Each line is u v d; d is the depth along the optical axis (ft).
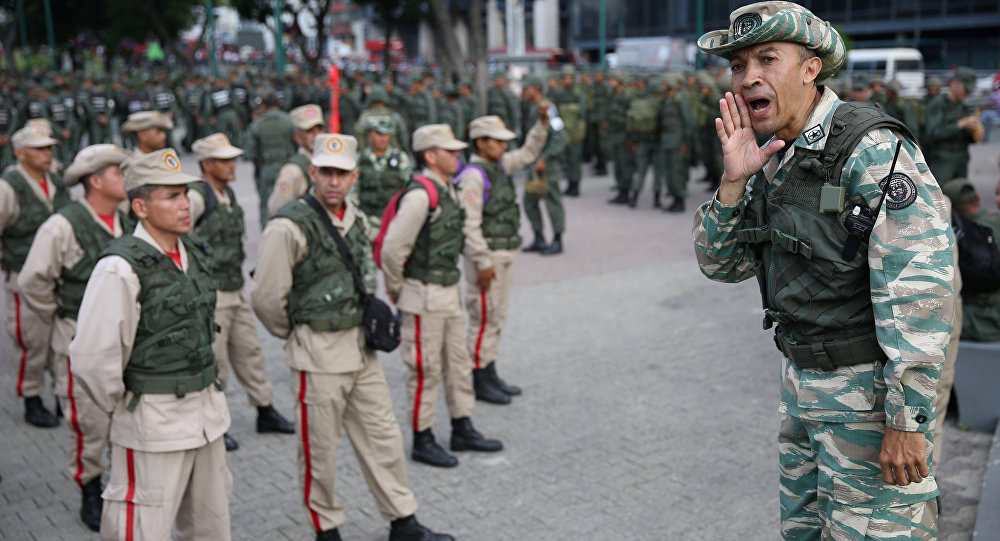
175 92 79.56
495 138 19.10
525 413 18.61
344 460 16.44
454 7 80.28
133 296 10.08
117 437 10.42
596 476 15.53
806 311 7.60
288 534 13.70
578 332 24.44
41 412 18.24
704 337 23.77
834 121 7.46
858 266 7.30
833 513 7.72
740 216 8.21
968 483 14.90
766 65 7.43
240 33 187.52
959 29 126.52
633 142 44.93
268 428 17.78
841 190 7.29
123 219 15.42
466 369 16.58
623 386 20.06
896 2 127.03
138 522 10.27
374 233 25.80
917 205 7.04
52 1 129.70
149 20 118.52
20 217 17.46
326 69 107.34
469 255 18.25
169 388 10.39
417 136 16.19
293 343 12.78
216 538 11.29
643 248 35.96
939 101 36.63
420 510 14.44
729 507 14.25
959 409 17.21
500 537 13.48
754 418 17.98
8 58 128.36
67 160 59.16
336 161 12.43
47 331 17.63
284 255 12.30
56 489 15.35
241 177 59.00
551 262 33.78
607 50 163.43
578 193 50.57
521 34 104.99
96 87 70.64
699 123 49.80
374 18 187.32
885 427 7.32
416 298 15.85
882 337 7.07
